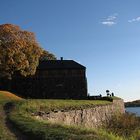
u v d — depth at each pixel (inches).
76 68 3462.1
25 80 3400.6
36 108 1346.0
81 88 3444.9
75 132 764.6
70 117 1565.0
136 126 2084.2
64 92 3432.6
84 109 1790.1
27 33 2773.1
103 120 2244.1
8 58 2578.7
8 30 2608.3
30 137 741.9
